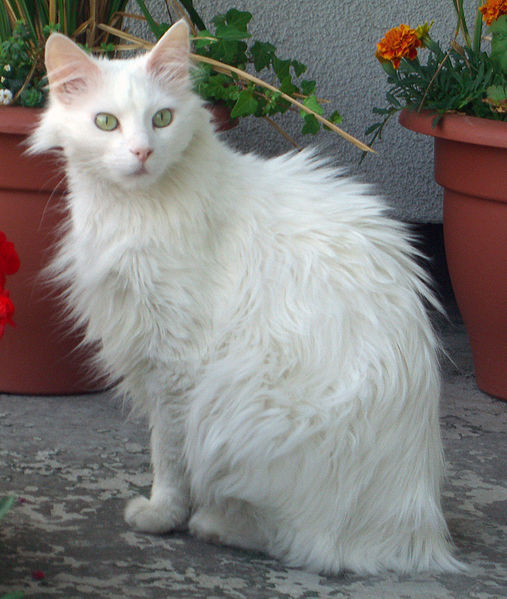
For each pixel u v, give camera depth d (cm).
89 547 140
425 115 171
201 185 138
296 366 136
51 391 172
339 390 136
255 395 136
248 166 143
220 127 168
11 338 168
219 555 141
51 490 150
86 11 168
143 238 137
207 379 138
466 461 162
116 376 146
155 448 145
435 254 229
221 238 139
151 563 138
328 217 141
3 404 169
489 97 167
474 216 171
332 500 137
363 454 137
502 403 179
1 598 125
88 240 140
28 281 165
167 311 138
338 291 138
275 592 135
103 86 136
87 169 138
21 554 138
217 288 138
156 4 187
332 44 195
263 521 140
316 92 196
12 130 157
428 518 140
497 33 171
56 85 138
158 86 137
